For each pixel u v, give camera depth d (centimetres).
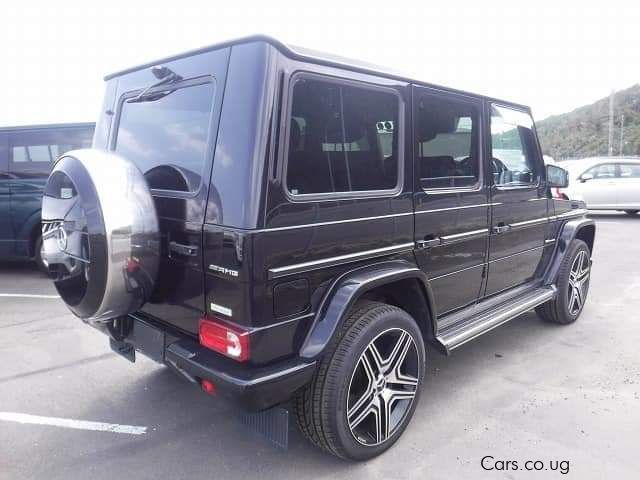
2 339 460
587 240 534
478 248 362
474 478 264
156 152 275
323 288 248
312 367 236
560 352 434
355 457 269
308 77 235
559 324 500
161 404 344
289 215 227
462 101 336
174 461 280
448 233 327
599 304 578
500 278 400
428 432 307
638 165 1380
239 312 221
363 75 262
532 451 288
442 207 319
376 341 275
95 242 232
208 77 240
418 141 300
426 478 264
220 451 290
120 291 240
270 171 219
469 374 389
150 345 274
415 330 289
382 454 285
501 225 385
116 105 314
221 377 222
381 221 273
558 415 328
